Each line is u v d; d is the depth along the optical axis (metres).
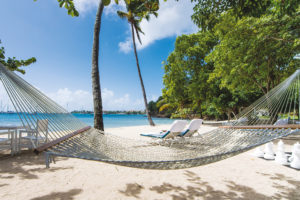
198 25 4.20
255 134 2.75
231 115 16.91
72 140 2.11
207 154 2.81
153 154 3.18
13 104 1.56
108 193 2.27
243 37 7.97
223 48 8.98
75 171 3.10
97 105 5.28
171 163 1.87
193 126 5.28
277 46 6.87
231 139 3.10
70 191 2.31
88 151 2.11
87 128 2.93
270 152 4.04
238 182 2.65
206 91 17.38
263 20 6.71
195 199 2.12
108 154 2.48
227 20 7.88
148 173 3.05
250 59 7.98
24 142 4.61
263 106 4.23
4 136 6.38
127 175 2.94
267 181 2.67
